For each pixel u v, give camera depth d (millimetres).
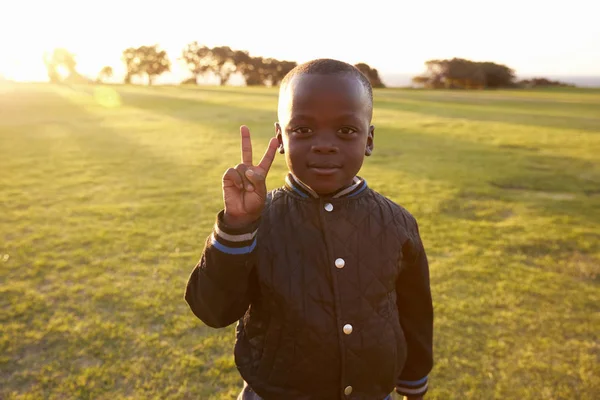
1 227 6652
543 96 52031
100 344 3822
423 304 1604
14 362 3602
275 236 1324
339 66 1166
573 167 11086
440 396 3301
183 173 10539
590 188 9062
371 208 1384
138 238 6262
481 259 5562
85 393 3299
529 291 4758
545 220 7012
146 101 36812
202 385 3398
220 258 1174
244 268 1203
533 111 29375
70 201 8086
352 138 1156
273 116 24906
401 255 1416
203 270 1229
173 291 4746
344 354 1300
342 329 1296
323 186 1172
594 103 38438
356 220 1346
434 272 5203
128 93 48031
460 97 47062
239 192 1163
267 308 1325
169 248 5934
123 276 5094
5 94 41094
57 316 4238
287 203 1362
